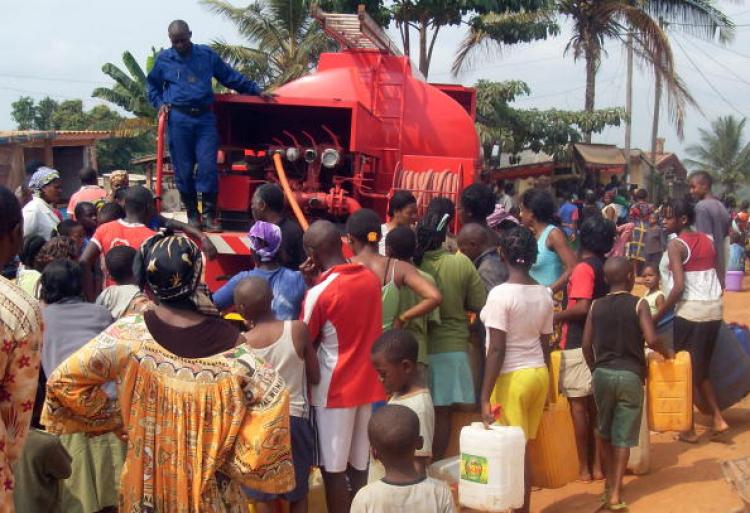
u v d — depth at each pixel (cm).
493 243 666
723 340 717
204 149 787
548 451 563
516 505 488
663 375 647
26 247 706
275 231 534
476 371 619
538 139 3062
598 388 571
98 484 488
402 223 645
